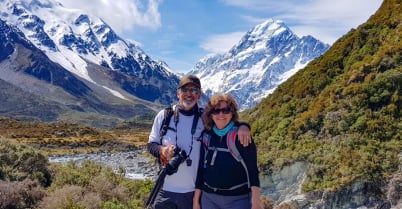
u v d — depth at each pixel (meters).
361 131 29.09
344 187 23.86
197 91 6.32
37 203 11.95
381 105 30.69
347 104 32.44
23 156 15.38
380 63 33.75
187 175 6.20
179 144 6.21
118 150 87.12
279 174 29.52
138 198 13.96
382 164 24.61
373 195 23.19
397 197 22.25
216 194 5.83
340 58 40.12
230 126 5.86
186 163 6.14
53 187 13.36
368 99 31.41
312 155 28.62
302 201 24.73
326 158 27.28
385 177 23.50
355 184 23.75
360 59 37.41
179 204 6.20
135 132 154.38
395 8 39.97
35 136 99.25
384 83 31.45
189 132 6.23
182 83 6.29
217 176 5.77
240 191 5.80
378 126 28.70
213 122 5.99
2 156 14.73
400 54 33.53
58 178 14.39
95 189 13.11
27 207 11.77
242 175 5.79
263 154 33.06
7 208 11.36
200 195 6.09
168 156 6.03
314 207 24.05
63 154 74.12
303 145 31.20
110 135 122.12
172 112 6.39
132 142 105.38
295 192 26.55
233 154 5.75
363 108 31.09
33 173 14.70
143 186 15.51
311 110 34.91
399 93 30.56
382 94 30.86
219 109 5.81
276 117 39.72
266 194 28.03
